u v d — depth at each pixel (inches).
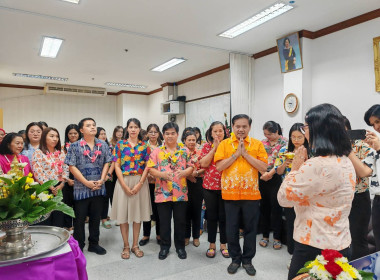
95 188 107.6
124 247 111.1
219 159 93.7
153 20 158.1
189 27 168.4
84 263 56.8
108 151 115.8
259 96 217.0
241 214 101.0
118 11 146.6
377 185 71.8
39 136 128.3
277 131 122.6
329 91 169.6
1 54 212.5
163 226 108.3
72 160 106.6
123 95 379.9
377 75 144.6
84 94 347.9
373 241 96.1
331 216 48.3
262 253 112.7
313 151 50.9
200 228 135.5
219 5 141.1
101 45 196.9
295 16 153.7
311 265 41.8
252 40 189.8
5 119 325.4
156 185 108.7
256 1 136.9
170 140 108.3
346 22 159.2
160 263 104.0
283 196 52.2
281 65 185.6
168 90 321.7
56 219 108.8
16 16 149.5
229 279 91.1
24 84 332.2
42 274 46.4
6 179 51.7
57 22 158.1
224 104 255.1
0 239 53.1
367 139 71.0
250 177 92.7
